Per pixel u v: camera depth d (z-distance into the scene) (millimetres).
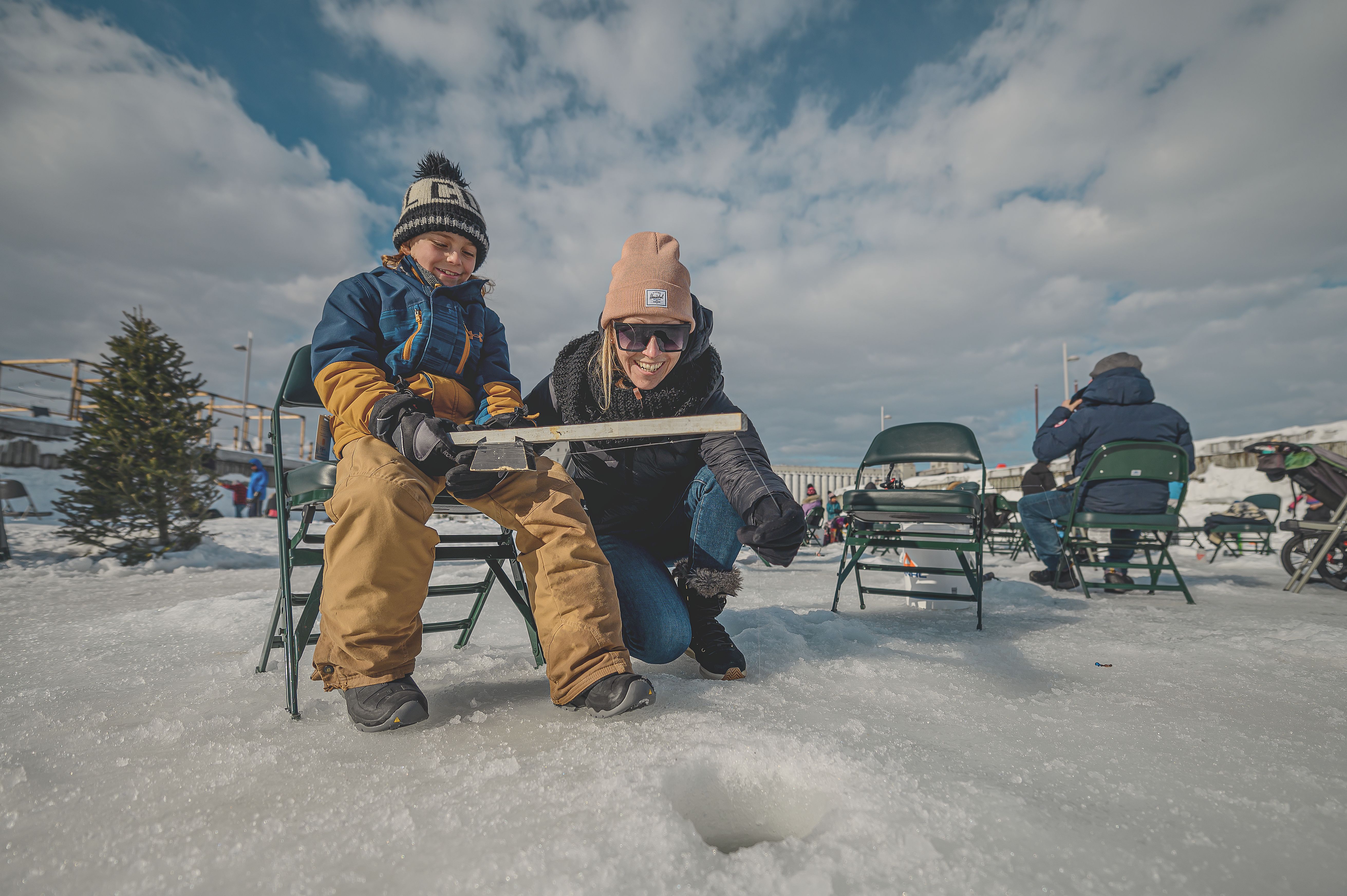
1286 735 1252
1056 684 1672
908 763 1061
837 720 1296
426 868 758
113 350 6680
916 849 784
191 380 7086
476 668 1796
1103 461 4105
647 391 1643
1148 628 2633
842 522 9727
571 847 783
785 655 1947
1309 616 3105
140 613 2900
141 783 1007
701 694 1500
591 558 1393
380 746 1174
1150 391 4359
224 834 843
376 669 1261
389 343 1655
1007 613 3123
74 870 771
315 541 1643
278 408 1594
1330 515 4867
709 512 1835
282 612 1767
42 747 1179
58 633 2527
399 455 1344
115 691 1604
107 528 6410
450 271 1875
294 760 1104
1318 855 800
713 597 1781
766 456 1683
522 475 1425
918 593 2906
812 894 703
